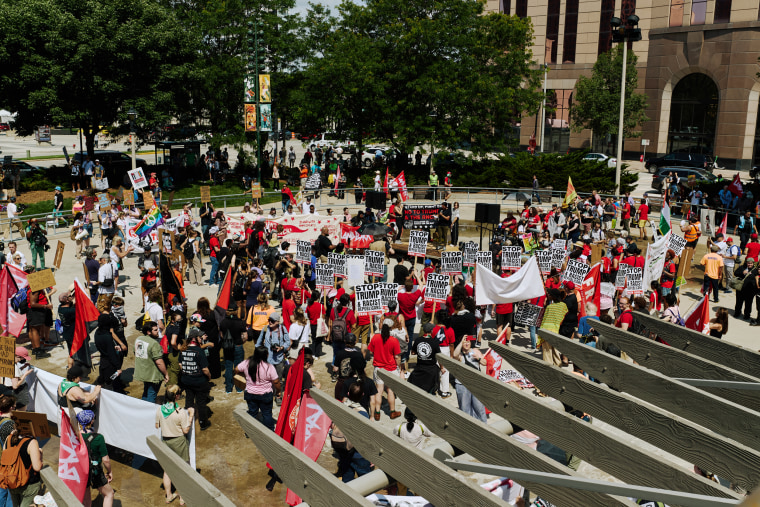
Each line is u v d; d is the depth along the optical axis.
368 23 47.81
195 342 12.00
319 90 46.09
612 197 32.97
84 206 28.11
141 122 40.41
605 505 2.52
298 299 15.41
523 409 3.39
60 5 39.94
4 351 10.66
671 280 19.06
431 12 47.25
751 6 61.34
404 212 27.98
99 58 39.03
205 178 46.12
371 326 15.03
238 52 47.16
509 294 15.24
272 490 10.27
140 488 10.28
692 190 36.31
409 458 2.89
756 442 3.15
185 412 9.83
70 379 10.41
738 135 63.91
